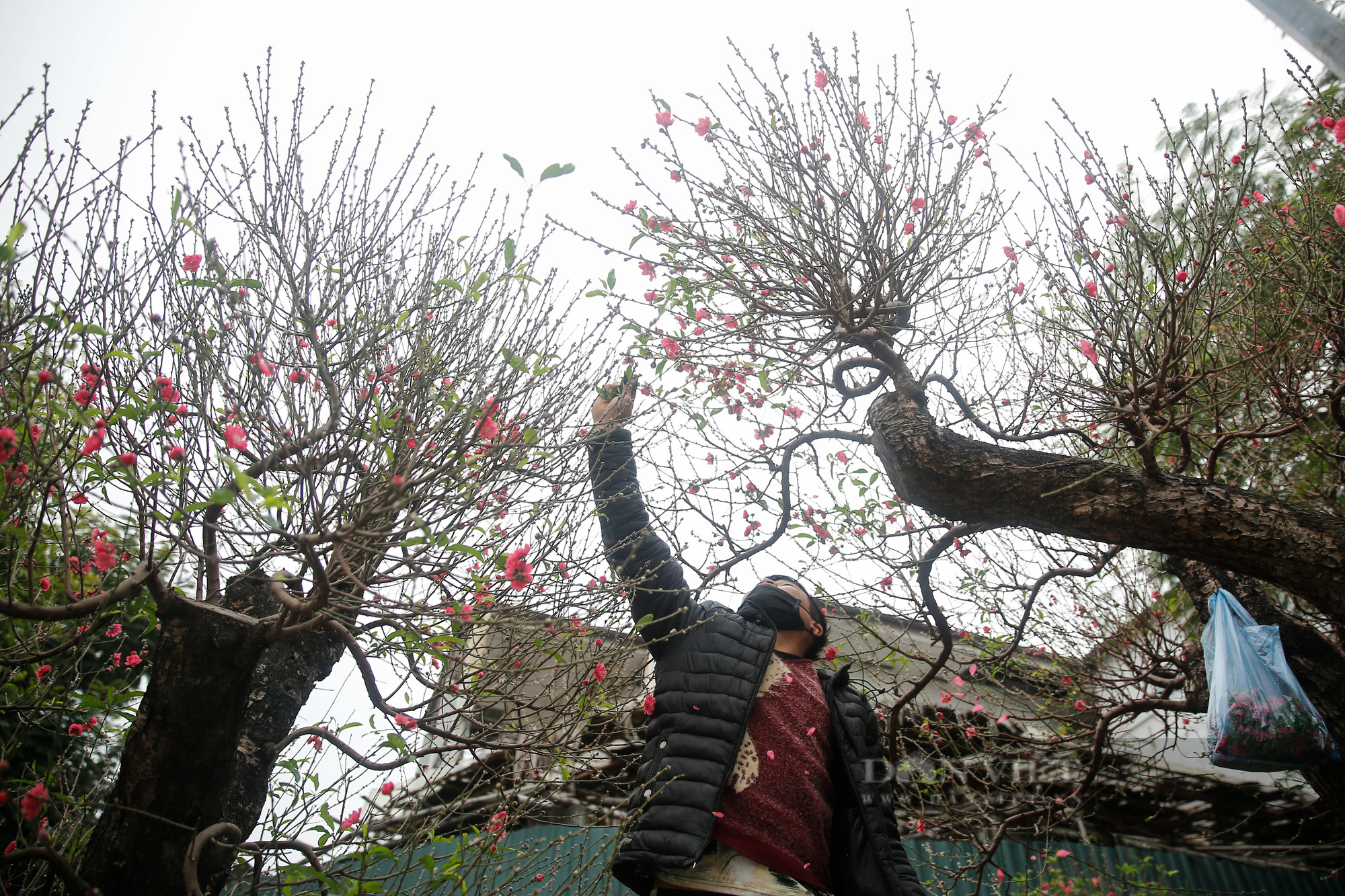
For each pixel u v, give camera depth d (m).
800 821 2.23
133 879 1.83
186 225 2.11
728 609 2.62
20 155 2.06
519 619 2.54
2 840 2.34
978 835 5.39
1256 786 5.72
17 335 2.20
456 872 2.18
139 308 2.38
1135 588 5.58
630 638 2.65
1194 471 4.94
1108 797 6.04
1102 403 3.89
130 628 3.01
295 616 2.01
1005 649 4.71
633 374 2.98
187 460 2.30
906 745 5.00
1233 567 2.99
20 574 2.40
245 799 2.35
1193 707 4.47
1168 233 3.42
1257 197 3.72
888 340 4.02
